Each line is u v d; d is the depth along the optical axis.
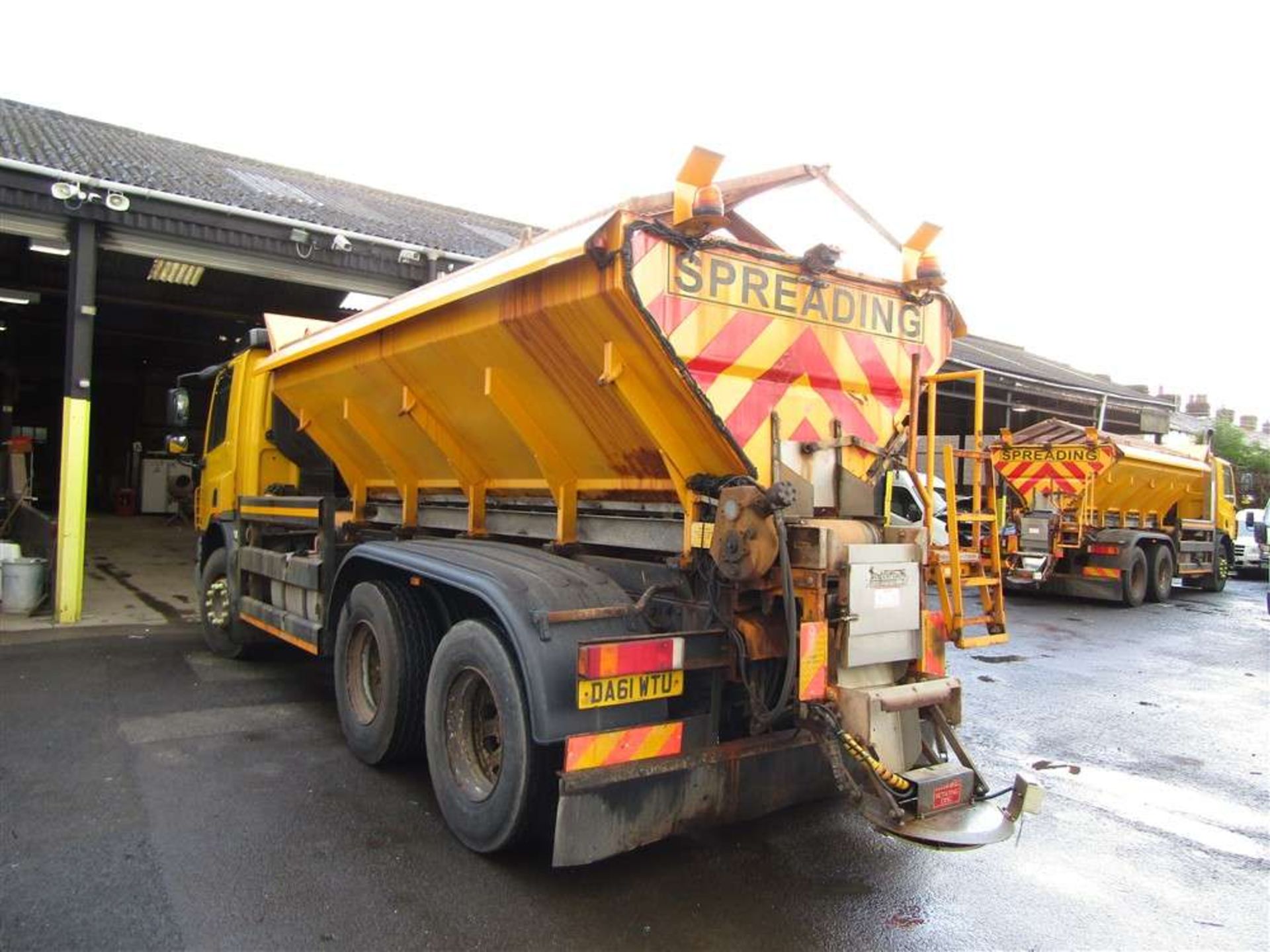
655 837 3.61
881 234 4.46
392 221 14.04
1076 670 8.73
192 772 4.89
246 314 16.88
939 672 3.92
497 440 4.97
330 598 5.60
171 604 10.94
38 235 9.46
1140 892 3.88
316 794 4.62
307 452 7.39
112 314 18.86
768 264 3.93
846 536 3.74
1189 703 7.44
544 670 3.57
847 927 3.46
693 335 3.66
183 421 8.23
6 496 16.45
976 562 4.29
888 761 3.54
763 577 3.70
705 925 3.43
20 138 11.62
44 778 4.73
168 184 10.61
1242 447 39.88
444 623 4.75
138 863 3.75
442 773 4.15
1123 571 13.79
